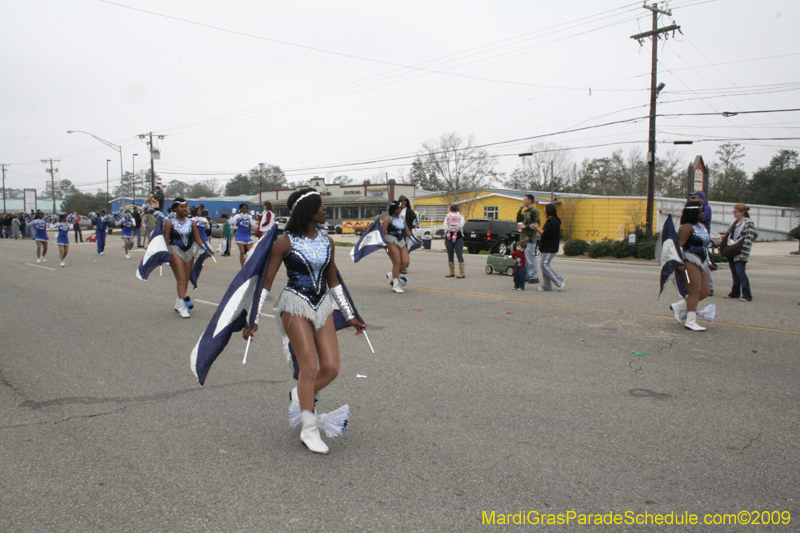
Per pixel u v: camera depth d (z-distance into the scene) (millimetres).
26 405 5230
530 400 5219
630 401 5168
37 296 11867
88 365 6574
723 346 7109
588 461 3947
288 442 4344
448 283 13250
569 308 9844
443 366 6352
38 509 3365
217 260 20172
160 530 3127
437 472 3805
